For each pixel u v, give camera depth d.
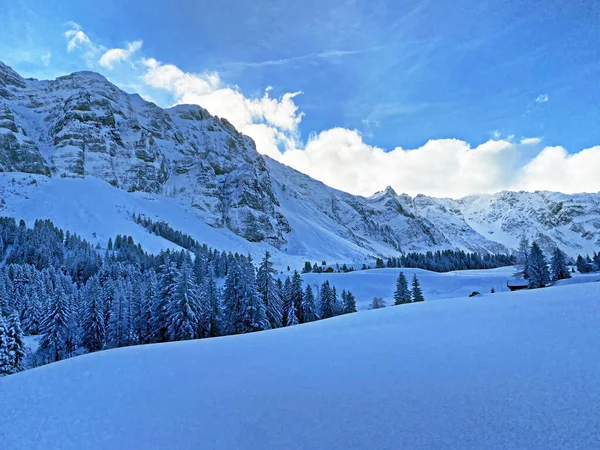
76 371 15.18
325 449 7.43
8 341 44.50
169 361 15.86
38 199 185.38
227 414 9.70
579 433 6.71
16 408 11.57
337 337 18.45
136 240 167.88
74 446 8.83
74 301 73.12
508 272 147.00
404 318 22.30
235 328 52.03
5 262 105.88
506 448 6.59
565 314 17.30
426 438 7.32
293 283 68.38
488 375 10.27
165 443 8.51
